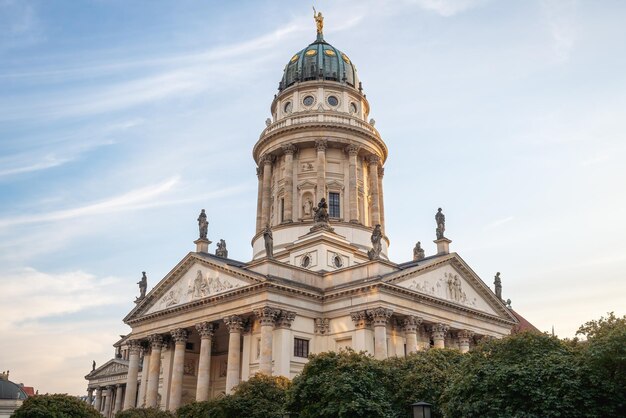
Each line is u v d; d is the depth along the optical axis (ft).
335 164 342.85
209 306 265.13
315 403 170.19
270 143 351.67
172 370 284.82
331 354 184.55
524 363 148.66
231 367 244.42
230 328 251.39
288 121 351.46
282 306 244.01
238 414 190.29
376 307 239.91
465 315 281.95
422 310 258.98
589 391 137.69
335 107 361.71
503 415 140.97
